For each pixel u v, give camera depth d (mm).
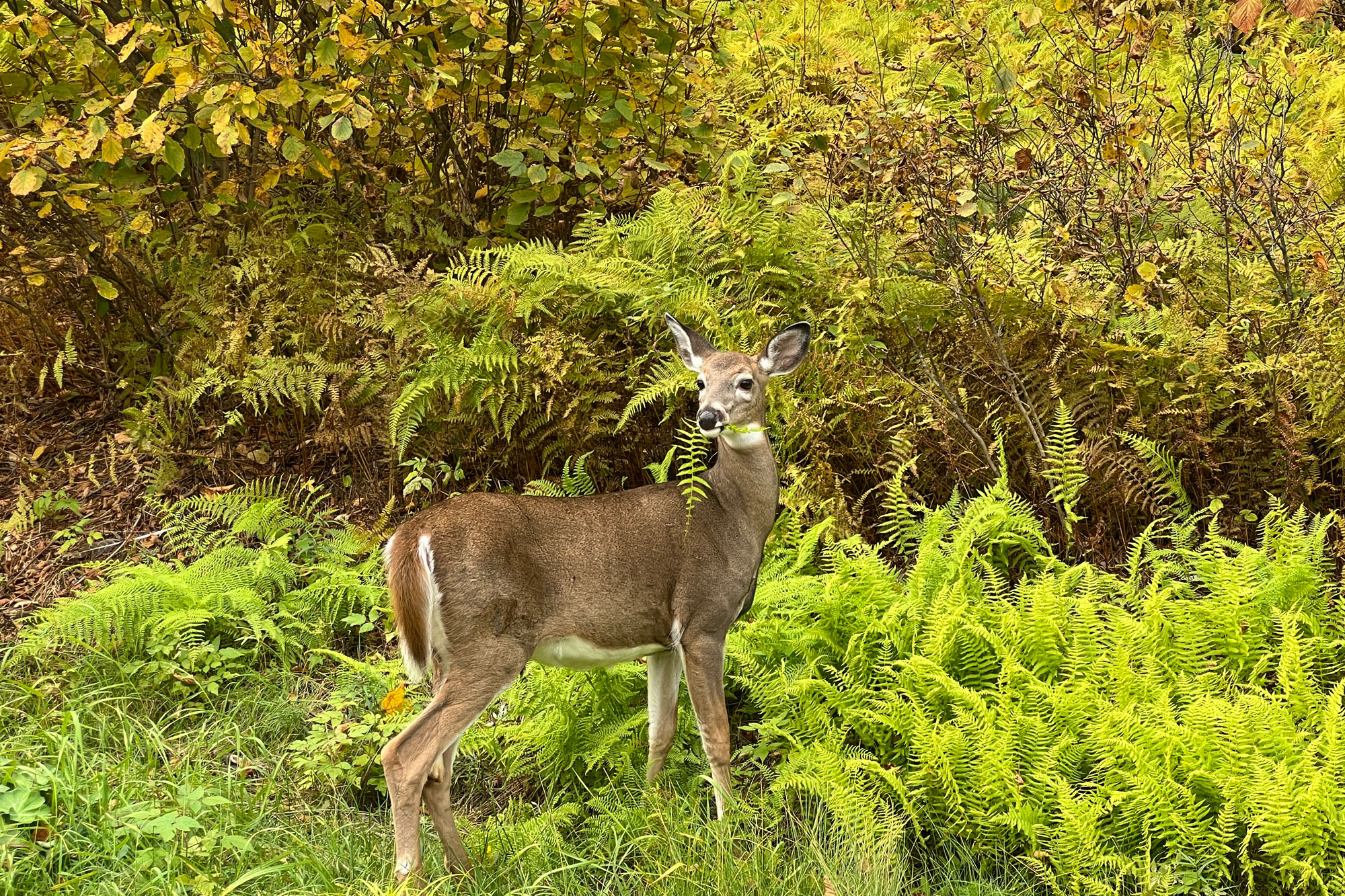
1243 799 5133
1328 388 6750
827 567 7102
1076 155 7668
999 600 6410
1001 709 5688
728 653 6258
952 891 5227
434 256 8789
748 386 5789
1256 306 7066
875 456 7438
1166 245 7551
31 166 7332
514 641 5402
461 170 8781
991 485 7363
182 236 8805
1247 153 8039
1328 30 11078
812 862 5301
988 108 7707
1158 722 5516
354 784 6145
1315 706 5523
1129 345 7074
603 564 5555
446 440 8016
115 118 7152
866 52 10883
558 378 7262
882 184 7438
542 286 7559
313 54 7988
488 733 6250
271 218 8438
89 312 9336
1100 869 5137
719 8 11867
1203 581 6410
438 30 8078
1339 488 6910
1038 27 9680
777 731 5926
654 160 8359
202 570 7395
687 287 7520
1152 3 8016
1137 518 7199
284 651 7039
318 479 8508
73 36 8281
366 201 8820
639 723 6164
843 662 6414
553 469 7895
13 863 4930
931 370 7359
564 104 8547
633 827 5605
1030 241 7477
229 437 8695
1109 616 6133
